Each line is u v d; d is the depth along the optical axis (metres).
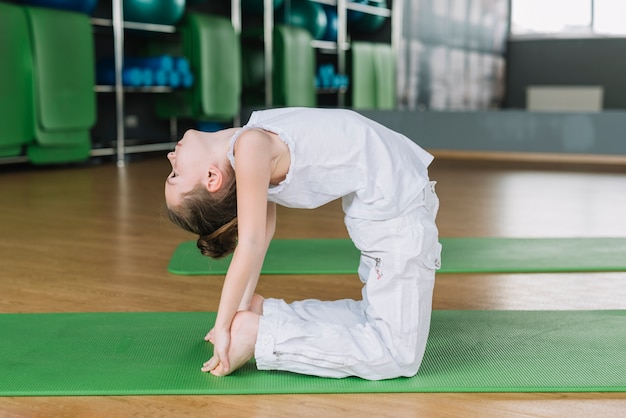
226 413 1.44
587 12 7.30
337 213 3.81
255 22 7.53
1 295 2.28
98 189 4.62
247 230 1.49
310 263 2.68
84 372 1.62
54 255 2.84
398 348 1.56
